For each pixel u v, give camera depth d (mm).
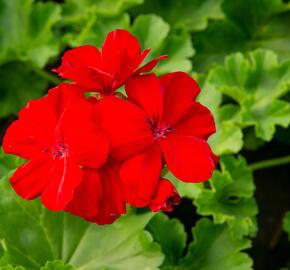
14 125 386
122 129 366
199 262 488
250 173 500
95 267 442
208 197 488
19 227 445
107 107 367
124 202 381
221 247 488
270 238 564
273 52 532
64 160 369
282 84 509
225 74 525
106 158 362
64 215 454
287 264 555
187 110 377
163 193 369
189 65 534
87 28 555
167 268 486
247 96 511
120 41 386
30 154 383
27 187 380
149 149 373
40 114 379
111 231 450
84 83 377
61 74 377
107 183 378
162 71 537
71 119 365
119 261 441
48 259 446
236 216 489
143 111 372
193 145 374
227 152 498
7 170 487
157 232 485
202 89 516
